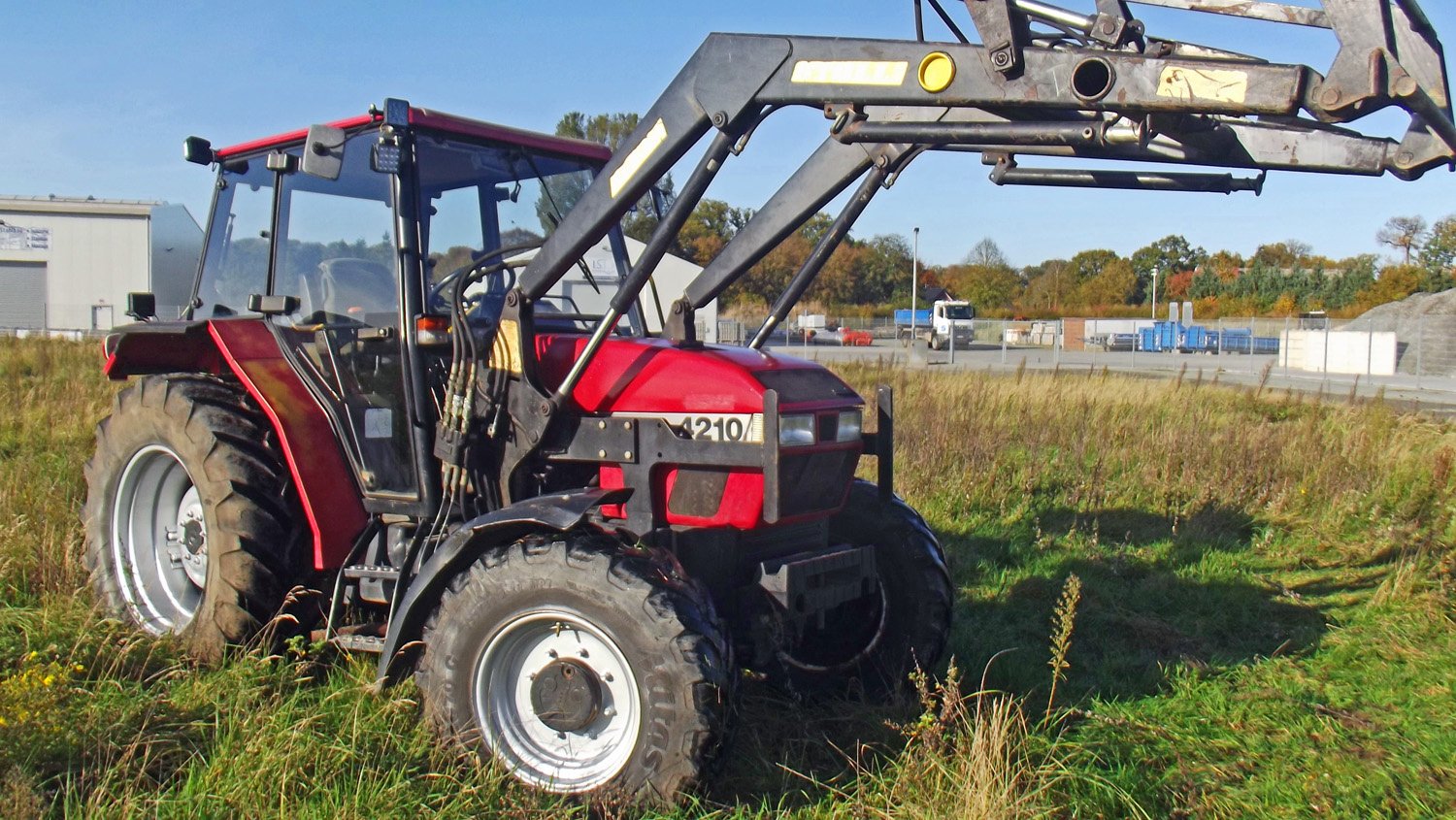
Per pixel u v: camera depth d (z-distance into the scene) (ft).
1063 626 14.06
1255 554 24.61
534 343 13.75
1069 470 31.55
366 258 14.85
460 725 11.96
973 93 11.22
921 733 12.16
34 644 14.80
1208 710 15.20
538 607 11.68
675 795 11.05
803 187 13.38
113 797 10.90
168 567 16.62
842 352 124.98
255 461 14.88
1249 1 10.41
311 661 13.98
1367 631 19.06
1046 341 175.01
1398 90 9.31
